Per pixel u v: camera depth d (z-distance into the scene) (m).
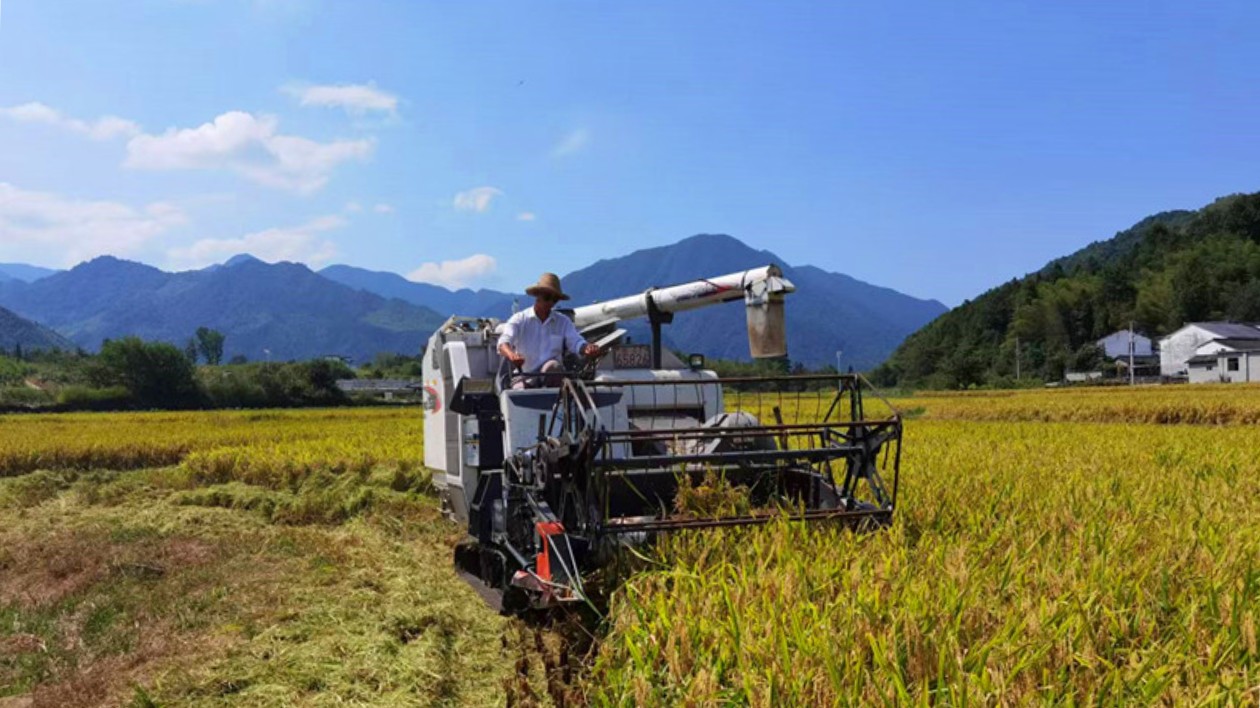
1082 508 7.41
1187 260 122.75
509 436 7.26
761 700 3.72
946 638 4.06
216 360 199.75
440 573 8.28
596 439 5.95
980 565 5.43
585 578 5.95
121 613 7.90
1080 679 3.81
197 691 5.58
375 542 10.17
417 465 14.57
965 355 118.75
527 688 5.02
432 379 9.71
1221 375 82.75
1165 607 4.78
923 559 5.52
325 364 83.00
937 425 23.97
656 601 4.92
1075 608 4.43
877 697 3.65
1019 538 6.15
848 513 6.34
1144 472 10.34
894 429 6.47
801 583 4.91
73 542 11.28
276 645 6.34
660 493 7.28
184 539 11.27
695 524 6.04
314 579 8.49
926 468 10.59
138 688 5.50
